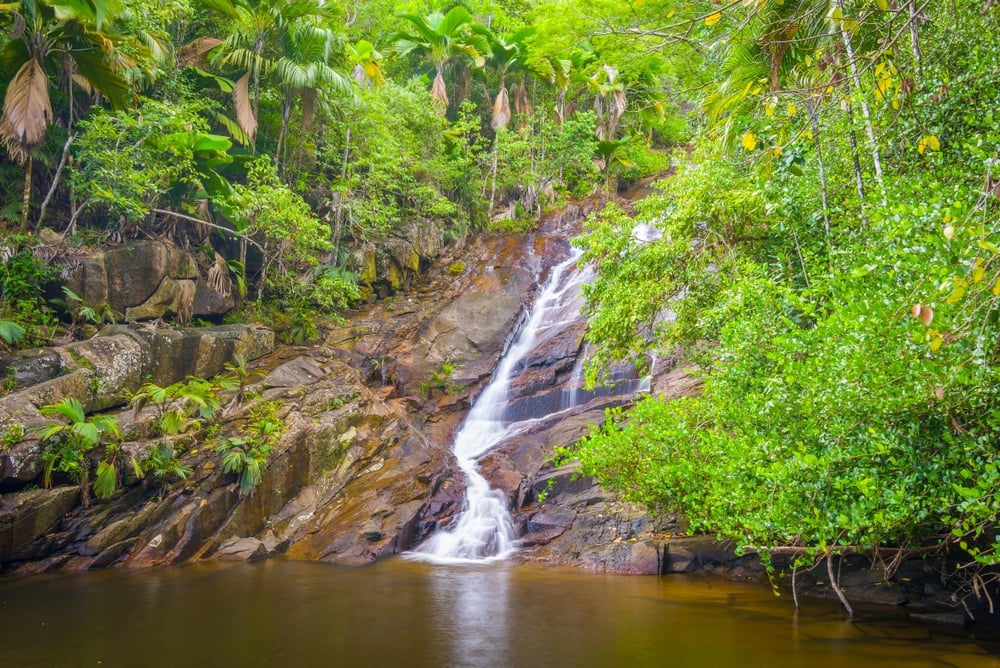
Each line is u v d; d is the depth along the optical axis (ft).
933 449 18.49
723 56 30.14
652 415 30.68
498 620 24.71
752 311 27.37
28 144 42.24
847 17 18.65
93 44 44.88
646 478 29.73
